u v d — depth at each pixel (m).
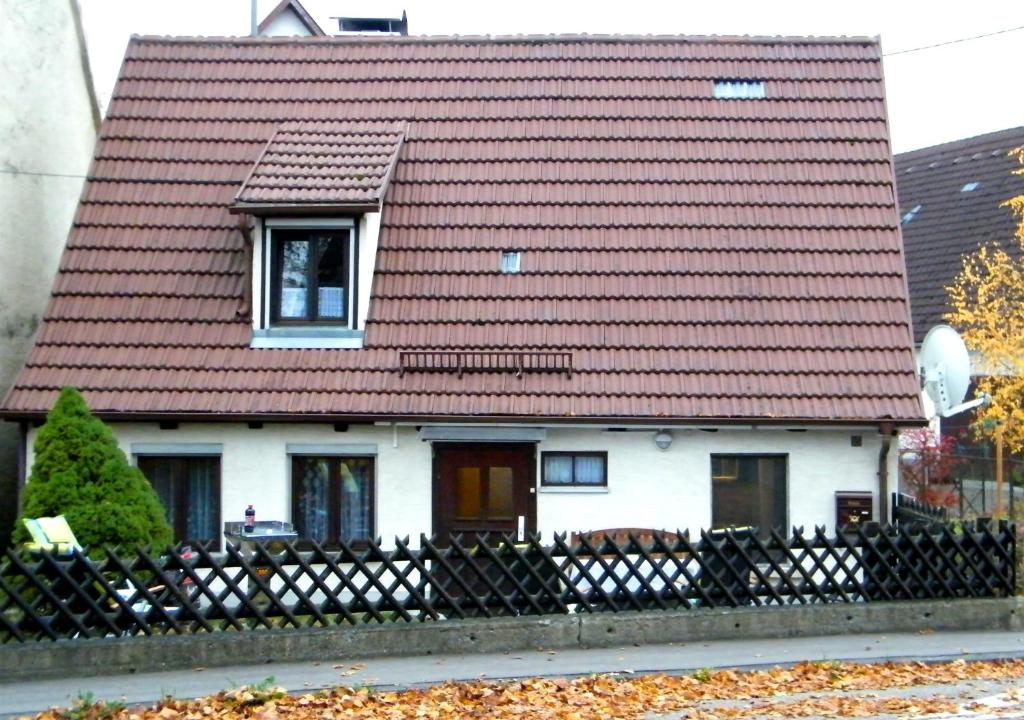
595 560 12.20
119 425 16.38
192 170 18.64
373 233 17.28
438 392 16.19
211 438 16.39
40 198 20.30
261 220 16.89
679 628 12.12
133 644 11.08
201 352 16.69
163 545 13.66
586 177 18.58
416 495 16.36
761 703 9.81
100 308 17.11
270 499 16.36
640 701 9.91
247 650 11.30
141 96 19.55
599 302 17.17
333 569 11.72
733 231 17.92
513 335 16.80
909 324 16.92
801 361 16.52
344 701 9.81
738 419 15.92
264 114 19.42
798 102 19.47
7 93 19.47
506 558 12.10
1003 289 27.59
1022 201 27.67
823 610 12.41
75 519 13.53
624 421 15.92
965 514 23.53
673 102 19.55
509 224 18.05
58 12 20.81
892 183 18.42
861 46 20.20
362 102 19.64
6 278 19.34
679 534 12.45
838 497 16.20
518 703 9.88
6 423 19.05
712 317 16.95
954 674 10.87
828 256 17.62
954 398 16.36
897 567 12.77
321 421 16.06
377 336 16.83
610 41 20.38
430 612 11.88
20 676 10.80
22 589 11.03
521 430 16.12
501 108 19.53
